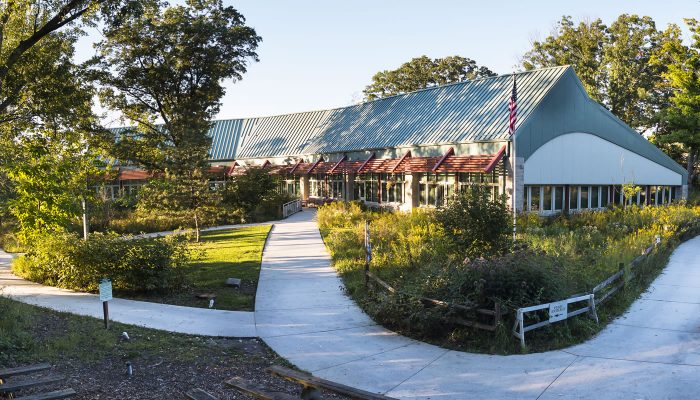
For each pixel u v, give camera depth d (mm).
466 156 29797
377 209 36531
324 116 48656
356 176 40688
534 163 28828
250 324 11391
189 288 14609
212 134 56781
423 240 18234
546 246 16781
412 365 8914
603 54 57625
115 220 31469
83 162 21188
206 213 25422
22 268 16938
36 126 27016
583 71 57469
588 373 8242
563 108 30375
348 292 14055
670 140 42875
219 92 43562
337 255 18641
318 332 10898
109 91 39969
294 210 40125
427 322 10328
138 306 12570
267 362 9008
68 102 27125
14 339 8703
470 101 33625
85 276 14227
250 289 14617
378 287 13625
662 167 37438
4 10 21234
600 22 58594
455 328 10367
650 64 49125
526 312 9992
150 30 39000
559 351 9422
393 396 7566
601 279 13344
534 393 7520
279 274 16516
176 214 25109
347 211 32750
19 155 23109
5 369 7508
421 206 33594
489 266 10602
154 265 13875
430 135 33250
